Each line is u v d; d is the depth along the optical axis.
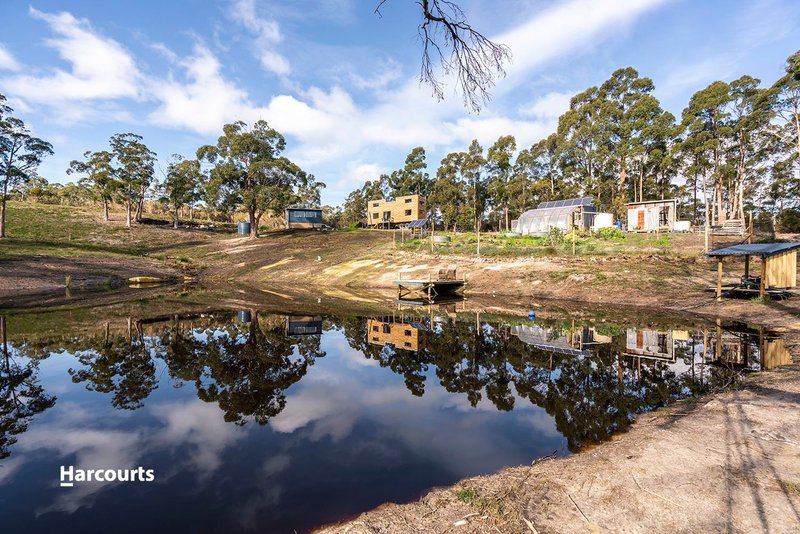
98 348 10.60
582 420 5.48
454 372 8.34
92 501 3.75
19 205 55.94
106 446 5.02
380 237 45.66
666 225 35.06
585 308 16.19
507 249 27.48
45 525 3.38
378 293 23.80
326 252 39.09
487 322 14.04
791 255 13.71
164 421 5.87
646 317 13.84
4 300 20.58
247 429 5.54
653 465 3.94
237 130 51.88
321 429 5.51
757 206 54.81
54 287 26.42
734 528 2.99
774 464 3.85
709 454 4.11
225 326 13.83
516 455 4.52
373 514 3.37
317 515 3.45
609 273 19.88
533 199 57.38
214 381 7.84
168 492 3.90
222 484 4.04
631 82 50.75
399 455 4.63
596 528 3.06
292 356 9.86
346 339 11.77
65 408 6.42
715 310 13.90
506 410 6.05
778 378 6.64
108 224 53.53
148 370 8.62
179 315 16.05
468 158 61.53
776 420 4.86
